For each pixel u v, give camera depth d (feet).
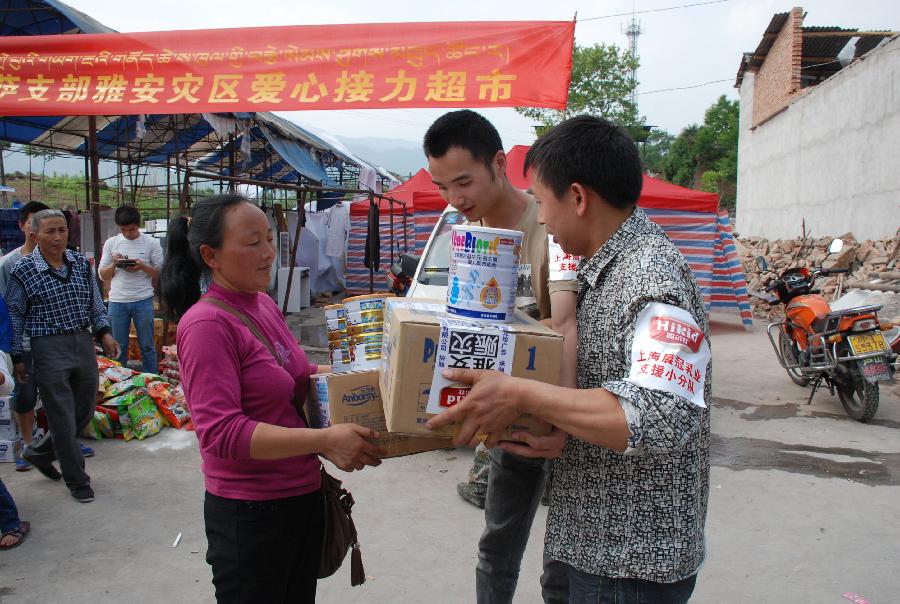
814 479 13.97
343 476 14.15
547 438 4.73
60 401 12.44
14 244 29.37
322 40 15.16
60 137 36.96
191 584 9.91
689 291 4.68
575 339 5.37
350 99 14.64
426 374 4.55
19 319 12.27
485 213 7.14
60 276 12.55
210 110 15.20
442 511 12.47
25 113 16.06
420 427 4.62
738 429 17.33
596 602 4.94
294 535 6.26
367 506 12.67
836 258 38.27
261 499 5.94
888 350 17.43
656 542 4.68
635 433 4.07
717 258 32.37
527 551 11.07
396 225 41.16
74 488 12.66
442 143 6.79
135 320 20.36
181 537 11.35
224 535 6.01
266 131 33.63
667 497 4.67
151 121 34.60
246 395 5.85
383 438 5.40
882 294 29.35
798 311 19.48
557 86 13.84
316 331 28.17
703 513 5.06
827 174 46.88
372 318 5.87
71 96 15.83
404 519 12.13
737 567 10.44
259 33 15.38
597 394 4.24
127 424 16.14
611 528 4.80
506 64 14.07
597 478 4.84
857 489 13.46
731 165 136.98
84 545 11.05
